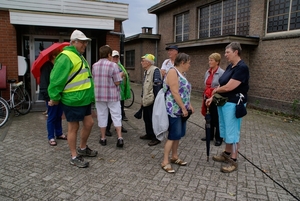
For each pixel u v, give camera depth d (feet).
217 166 12.44
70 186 10.09
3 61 23.13
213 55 15.74
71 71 11.12
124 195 9.53
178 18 47.52
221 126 12.50
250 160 13.44
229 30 35.58
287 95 26.78
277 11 27.81
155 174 11.36
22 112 22.68
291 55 26.08
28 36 25.99
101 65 14.25
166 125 11.27
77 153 13.35
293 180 11.19
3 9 22.41
